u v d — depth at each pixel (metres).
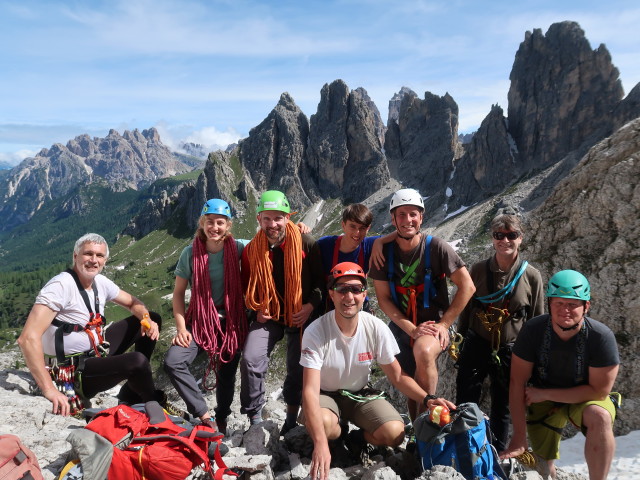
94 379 3.03
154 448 2.16
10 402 3.11
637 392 4.64
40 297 2.92
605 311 5.09
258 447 2.74
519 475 2.61
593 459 2.73
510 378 2.97
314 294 3.22
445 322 2.97
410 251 3.05
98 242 3.07
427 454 2.46
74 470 2.09
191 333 3.16
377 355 2.72
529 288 3.32
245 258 3.23
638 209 5.24
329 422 2.63
